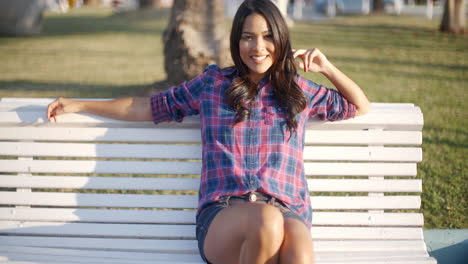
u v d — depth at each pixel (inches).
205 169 96.7
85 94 277.6
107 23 733.9
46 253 101.4
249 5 94.3
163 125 106.1
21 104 108.2
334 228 106.1
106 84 313.7
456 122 222.4
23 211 107.3
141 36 587.8
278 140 95.0
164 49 259.3
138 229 106.1
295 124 94.7
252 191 92.1
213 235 87.3
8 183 106.4
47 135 106.1
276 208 83.8
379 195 106.1
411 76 338.6
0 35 593.0
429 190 156.6
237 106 94.6
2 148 106.4
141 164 105.8
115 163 106.0
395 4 986.1
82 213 106.3
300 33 588.4
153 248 104.7
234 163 93.8
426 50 456.4
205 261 97.3
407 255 101.0
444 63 391.9
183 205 105.8
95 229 106.5
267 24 93.7
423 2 1101.7
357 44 500.4
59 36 594.2
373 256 99.7
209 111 97.6
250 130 95.0
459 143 194.2
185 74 250.1
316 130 105.7
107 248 105.7
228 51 249.4
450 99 268.2
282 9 674.8
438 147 190.1
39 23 628.7
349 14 968.9
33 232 107.3
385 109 106.1
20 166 106.5
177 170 105.7
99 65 397.1
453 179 162.4
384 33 591.2
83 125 106.2
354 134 105.3
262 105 96.8
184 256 101.8
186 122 104.7
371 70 360.5
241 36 95.7
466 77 336.2
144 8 873.5
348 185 106.0
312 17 906.7
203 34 251.3
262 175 93.0
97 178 106.0
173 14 254.5
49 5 1082.1
